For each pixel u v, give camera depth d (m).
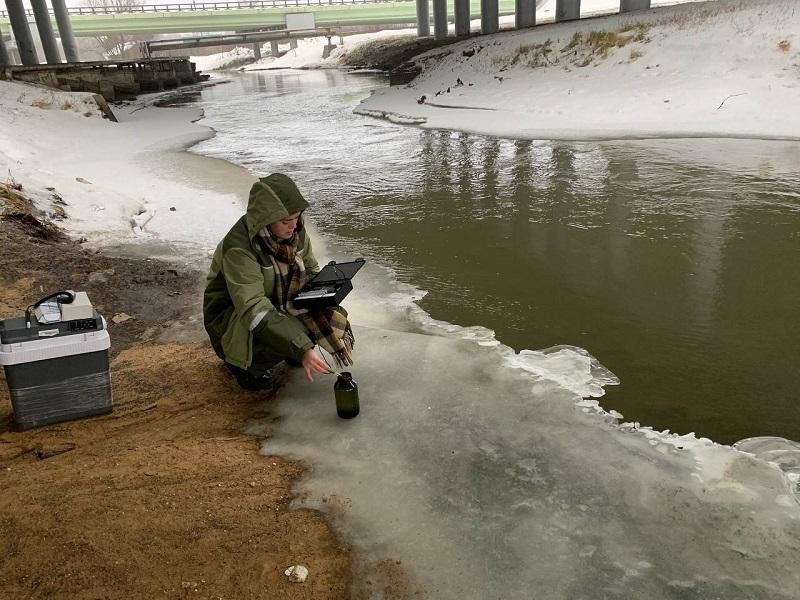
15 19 43.28
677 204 7.01
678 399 3.21
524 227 6.40
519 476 2.55
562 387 3.25
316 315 3.14
